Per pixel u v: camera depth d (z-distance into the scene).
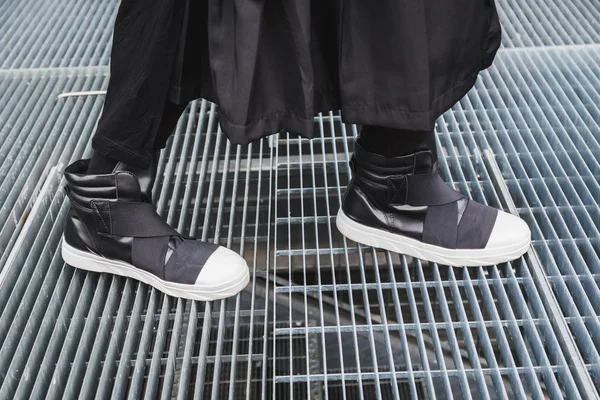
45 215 1.58
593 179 1.64
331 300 1.91
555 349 1.25
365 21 0.94
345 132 1.92
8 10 2.52
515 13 2.35
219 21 0.95
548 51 2.12
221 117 1.00
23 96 2.00
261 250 1.98
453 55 1.01
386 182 1.32
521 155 1.79
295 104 1.02
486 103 1.98
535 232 1.52
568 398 1.20
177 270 1.28
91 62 2.11
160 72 1.05
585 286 1.42
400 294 1.88
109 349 1.25
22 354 1.25
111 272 1.37
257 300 1.86
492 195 1.64
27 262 1.42
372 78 0.98
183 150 1.85
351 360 1.76
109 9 2.47
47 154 1.78
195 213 1.63
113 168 1.24
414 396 1.21
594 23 2.29
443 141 1.91
